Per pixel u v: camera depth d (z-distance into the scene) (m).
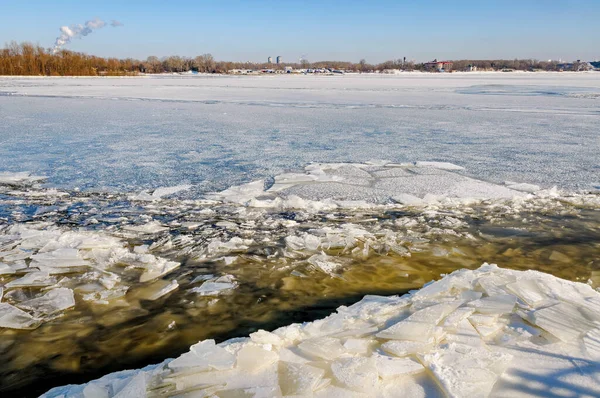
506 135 13.80
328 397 2.44
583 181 8.47
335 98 29.06
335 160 10.43
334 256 5.10
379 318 3.25
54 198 7.45
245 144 12.44
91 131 14.59
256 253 5.21
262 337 2.97
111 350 3.37
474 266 4.86
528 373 2.62
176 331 3.61
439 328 3.00
